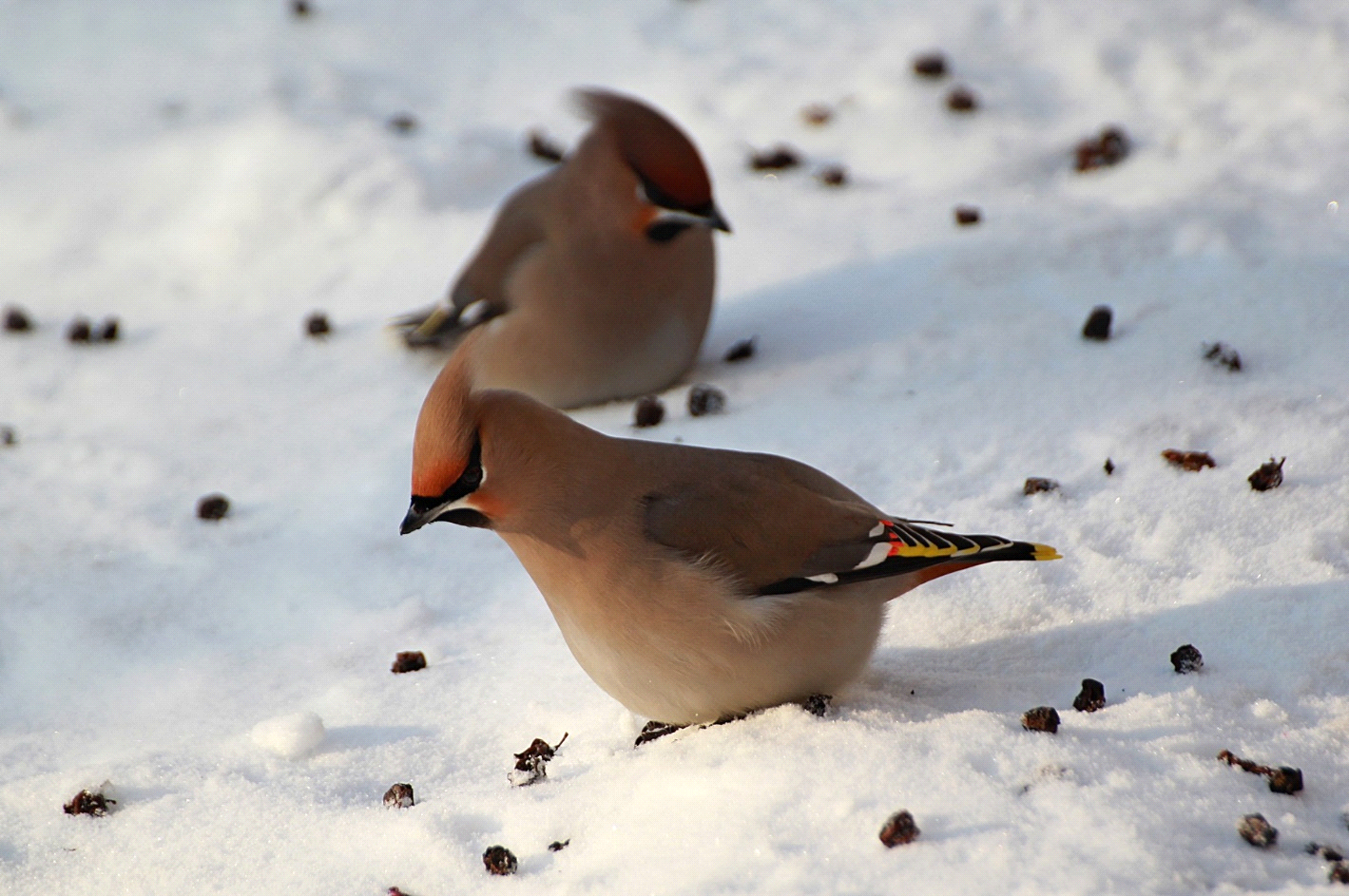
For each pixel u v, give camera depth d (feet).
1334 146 46.24
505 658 28.60
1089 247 41.91
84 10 62.75
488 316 40.32
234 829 23.32
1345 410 32.94
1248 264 39.58
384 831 22.61
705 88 55.57
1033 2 56.54
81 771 25.58
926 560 23.86
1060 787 20.30
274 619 31.37
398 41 60.03
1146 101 50.96
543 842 21.77
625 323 38.68
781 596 23.36
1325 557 27.96
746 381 38.99
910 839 19.52
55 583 32.91
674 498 23.47
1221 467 31.63
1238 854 18.88
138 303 47.37
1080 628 26.86
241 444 38.91
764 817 20.57
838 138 52.16
